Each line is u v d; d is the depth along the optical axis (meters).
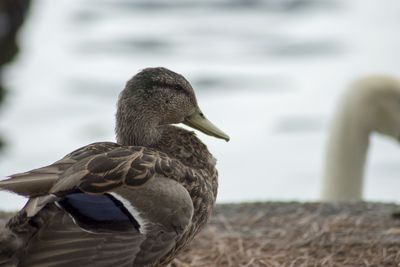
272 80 23.06
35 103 21.41
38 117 20.55
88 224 6.62
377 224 9.23
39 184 6.55
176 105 8.10
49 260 6.51
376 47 25.66
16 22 22.84
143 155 7.15
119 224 6.73
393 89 13.20
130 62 24.39
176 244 7.16
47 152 18.66
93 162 6.89
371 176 17.00
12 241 6.60
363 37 26.62
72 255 6.52
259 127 19.84
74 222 6.58
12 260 6.59
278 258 8.45
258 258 8.45
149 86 8.02
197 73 23.50
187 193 7.15
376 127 13.17
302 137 19.28
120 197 6.81
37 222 6.58
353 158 13.11
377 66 24.14
